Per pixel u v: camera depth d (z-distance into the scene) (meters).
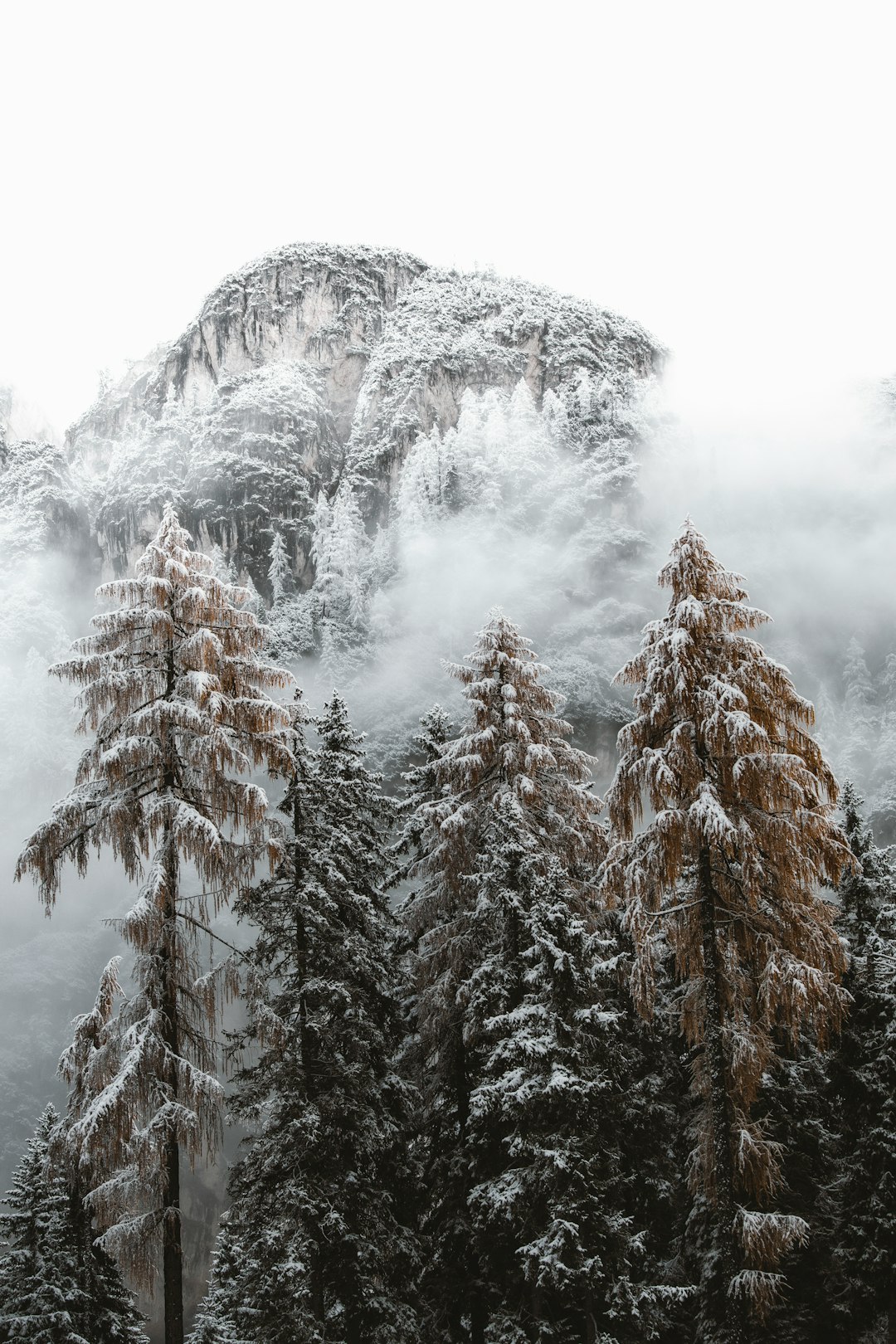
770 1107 21.83
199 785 16.94
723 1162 14.87
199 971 16.44
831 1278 21.33
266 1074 19.44
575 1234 17.16
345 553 170.12
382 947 22.41
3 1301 18.55
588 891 22.05
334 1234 18.59
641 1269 20.97
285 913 19.89
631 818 16.27
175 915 16.22
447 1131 21.88
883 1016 22.14
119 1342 19.03
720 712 15.30
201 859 16.14
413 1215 21.83
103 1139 14.48
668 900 16.62
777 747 16.03
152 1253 14.99
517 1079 18.20
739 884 15.55
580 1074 18.42
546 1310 19.36
